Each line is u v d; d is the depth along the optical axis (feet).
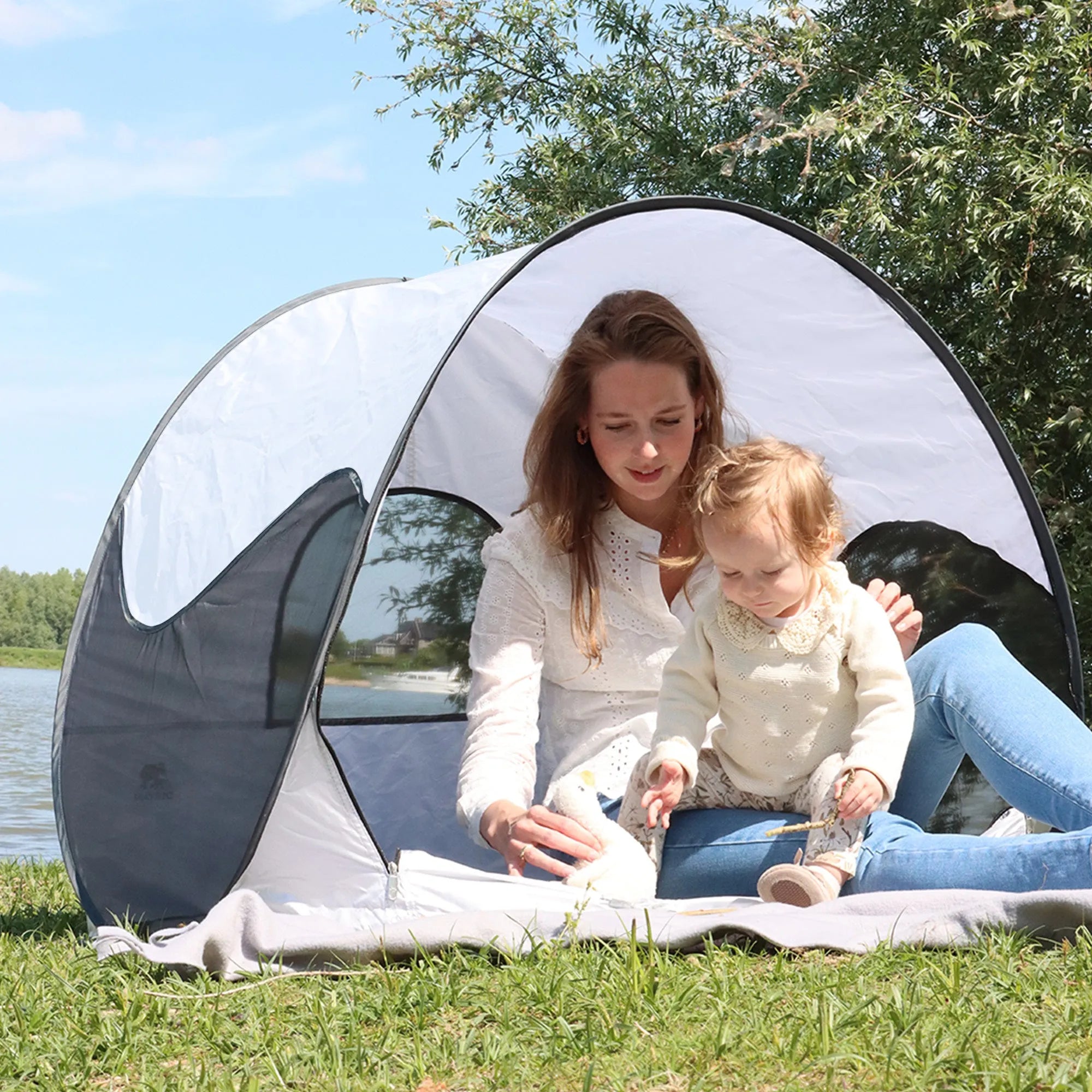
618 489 9.39
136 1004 6.34
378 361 9.78
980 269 25.85
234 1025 6.10
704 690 8.36
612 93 33.30
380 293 11.23
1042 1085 4.77
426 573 13.16
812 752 8.23
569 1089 5.03
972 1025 5.33
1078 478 26.48
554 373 9.34
